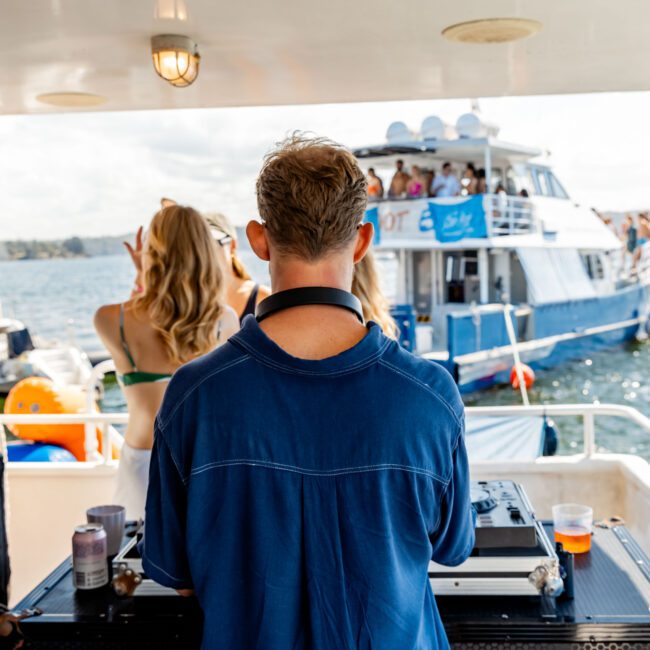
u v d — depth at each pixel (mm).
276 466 1126
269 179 1191
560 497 3496
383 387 1146
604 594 1766
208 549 1146
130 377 2492
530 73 3797
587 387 19844
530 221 17828
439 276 17328
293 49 3301
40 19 2832
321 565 1129
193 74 3158
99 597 1791
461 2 2744
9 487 3549
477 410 3428
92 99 4086
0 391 16875
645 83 4043
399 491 1141
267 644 1128
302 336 1175
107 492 3527
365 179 1210
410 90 4113
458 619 1642
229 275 3316
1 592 2033
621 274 24453
